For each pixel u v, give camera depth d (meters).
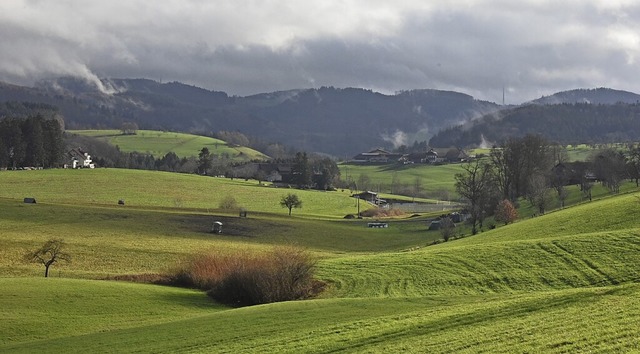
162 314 55.78
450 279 63.25
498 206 125.19
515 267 63.53
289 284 63.19
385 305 49.59
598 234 70.62
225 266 70.00
